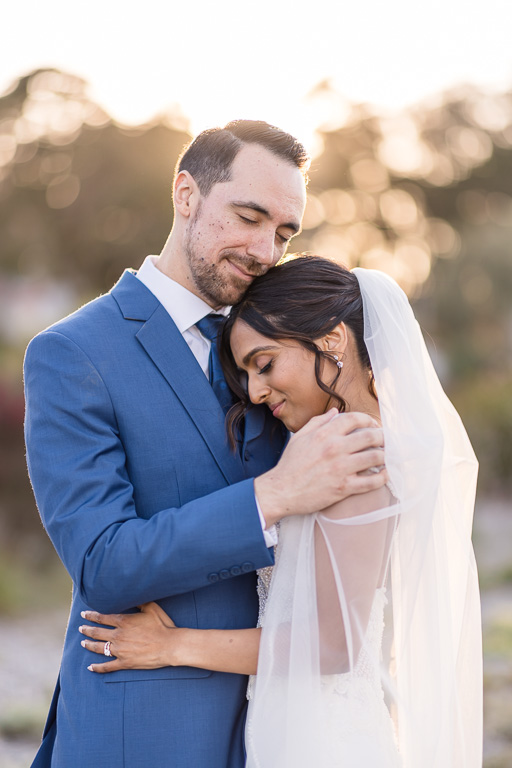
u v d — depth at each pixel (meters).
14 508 9.03
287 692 1.88
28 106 11.47
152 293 2.14
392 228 14.81
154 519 1.88
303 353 2.04
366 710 1.92
